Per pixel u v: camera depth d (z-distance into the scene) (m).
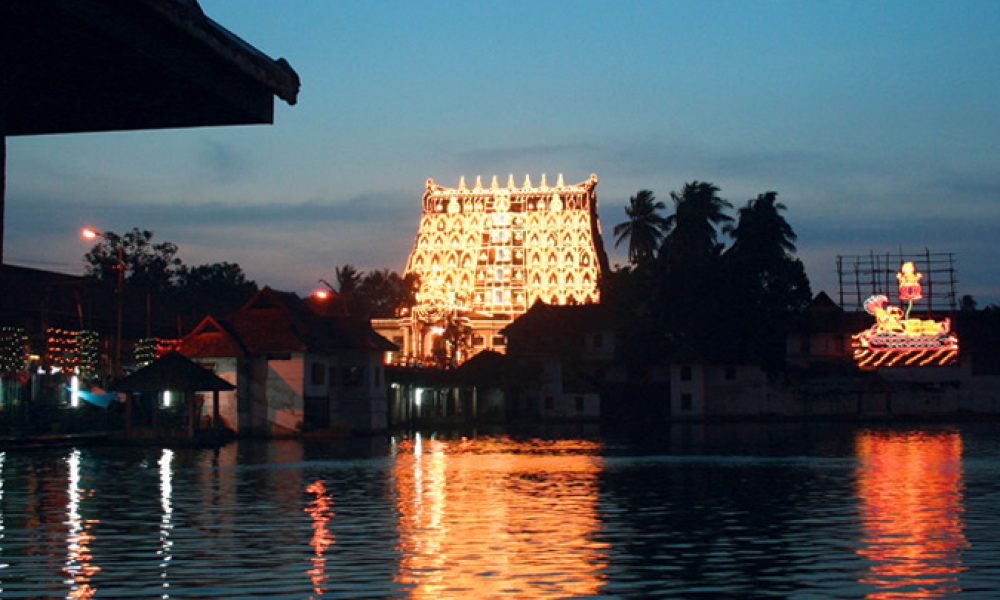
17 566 22.09
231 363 80.75
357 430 87.31
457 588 19.69
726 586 19.95
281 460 55.31
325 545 25.09
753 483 42.12
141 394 82.69
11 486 40.47
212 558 23.11
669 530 27.81
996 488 39.31
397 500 35.53
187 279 170.88
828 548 24.66
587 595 19.12
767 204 141.12
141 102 8.92
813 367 133.75
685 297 135.25
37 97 8.84
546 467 51.19
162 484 41.34
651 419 129.50
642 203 150.62
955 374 132.00
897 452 62.69
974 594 19.20
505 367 120.06
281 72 9.26
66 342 79.62
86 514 31.42
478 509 32.81
